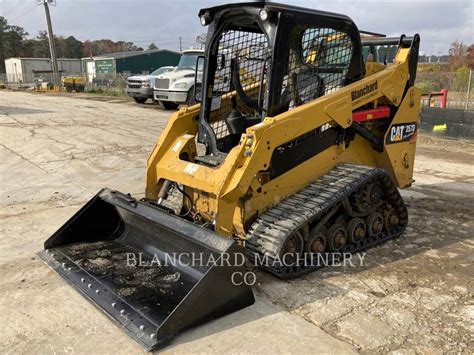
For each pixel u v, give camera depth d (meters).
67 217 5.62
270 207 4.17
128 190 6.79
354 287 3.92
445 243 4.96
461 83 20.81
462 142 11.46
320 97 4.31
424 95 14.95
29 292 3.77
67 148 9.76
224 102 4.63
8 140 10.70
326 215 4.21
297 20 4.01
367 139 4.92
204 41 4.58
